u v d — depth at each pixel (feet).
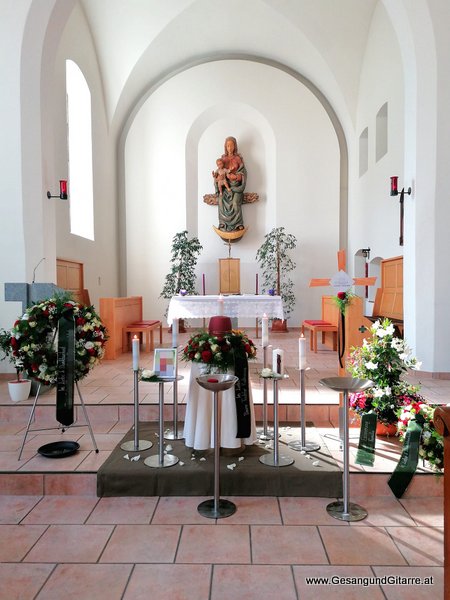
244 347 9.77
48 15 15.76
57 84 21.15
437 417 4.69
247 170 32.86
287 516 8.23
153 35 26.89
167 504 8.70
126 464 9.40
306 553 7.03
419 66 16.37
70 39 22.77
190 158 32.55
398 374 10.85
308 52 28.32
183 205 31.91
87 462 9.65
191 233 32.55
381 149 24.81
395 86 21.75
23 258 15.69
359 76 27.89
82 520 8.07
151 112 31.73
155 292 31.94
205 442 9.93
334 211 31.50
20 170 15.61
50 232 17.08
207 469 9.16
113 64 27.71
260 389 14.10
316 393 13.56
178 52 30.09
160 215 31.91
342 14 25.14
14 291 14.26
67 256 22.26
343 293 12.82
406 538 7.50
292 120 31.53
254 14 27.12
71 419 9.79
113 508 8.54
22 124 15.65
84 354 10.07
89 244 25.70
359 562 6.81
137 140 31.71
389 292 23.35
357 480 9.08
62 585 6.26
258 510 8.46
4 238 15.66
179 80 31.63
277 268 30.07
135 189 31.78
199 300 19.52
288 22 26.22
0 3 15.38
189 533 7.62
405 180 17.65
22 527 7.83
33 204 16.01
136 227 31.83
